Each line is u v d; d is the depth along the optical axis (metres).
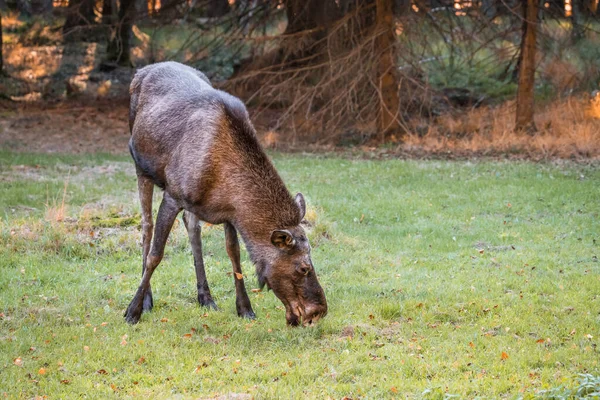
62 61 43.59
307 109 28.58
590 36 31.36
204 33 31.89
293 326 9.53
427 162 23.45
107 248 13.59
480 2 30.53
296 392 7.96
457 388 7.98
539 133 25.94
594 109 27.91
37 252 13.24
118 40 34.31
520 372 8.45
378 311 10.59
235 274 10.53
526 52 26.34
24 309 10.68
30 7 51.72
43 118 31.55
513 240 14.75
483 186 19.50
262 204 9.45
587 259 13.33
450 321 10.33
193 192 9.66
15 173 21.00
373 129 28.25
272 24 32.31
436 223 16.09
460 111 29.97
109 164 22.98
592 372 8.36
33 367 8.67
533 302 10.94
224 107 9.78
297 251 9.27
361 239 14.86
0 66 39.88
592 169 21.67
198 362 8.88
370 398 7.83
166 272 12.52
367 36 27.08
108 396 7.96
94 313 10.63
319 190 19.12
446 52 36.09
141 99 10.92
